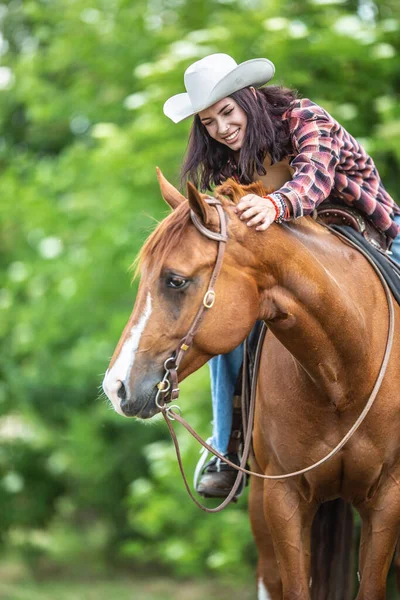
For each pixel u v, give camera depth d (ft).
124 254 52.16
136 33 52.95
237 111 16.83
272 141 16.79
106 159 46.24
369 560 17.07
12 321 60.85
